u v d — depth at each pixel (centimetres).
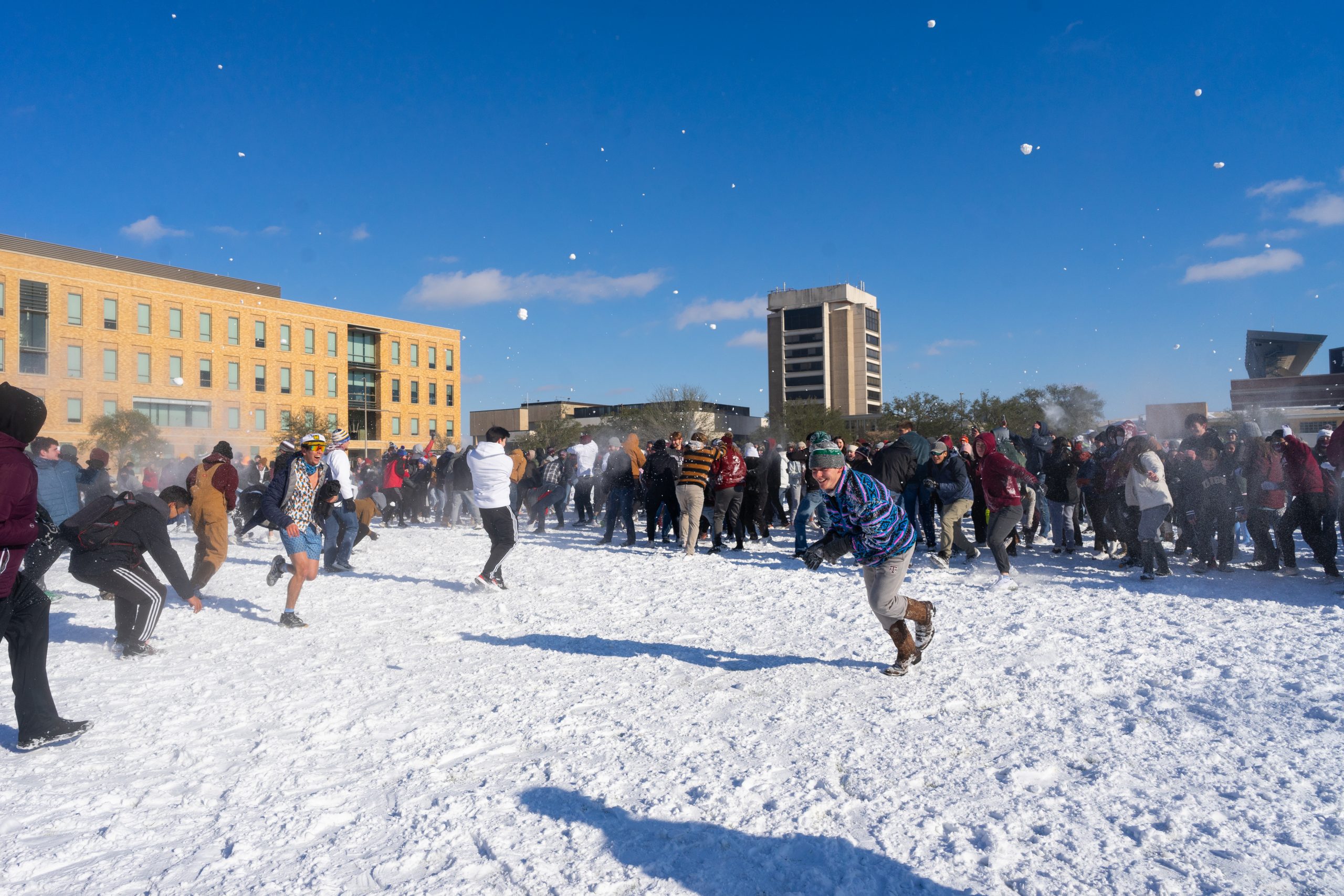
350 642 591
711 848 273
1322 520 813
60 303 4678
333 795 320
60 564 1137
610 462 1222
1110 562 950
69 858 274
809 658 528
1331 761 336
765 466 1236
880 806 302
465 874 257
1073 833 279
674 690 458
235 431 5462
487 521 818
